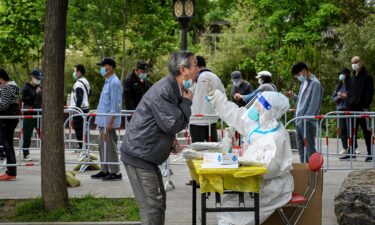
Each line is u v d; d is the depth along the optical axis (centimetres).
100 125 1162
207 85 783
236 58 2908
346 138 1471
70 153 1577
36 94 1502
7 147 1186
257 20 2642
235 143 891
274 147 706
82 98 1594
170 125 633
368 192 770
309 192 753
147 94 652
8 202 962
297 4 2536
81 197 972
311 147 1188
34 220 847
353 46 2273
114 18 2383
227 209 666
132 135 648
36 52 2427
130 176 655
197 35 3688
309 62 2377
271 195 707
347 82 1551
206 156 671
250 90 1480
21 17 2141
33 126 1486
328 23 2525
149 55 2464
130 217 855
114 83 1164
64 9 862
